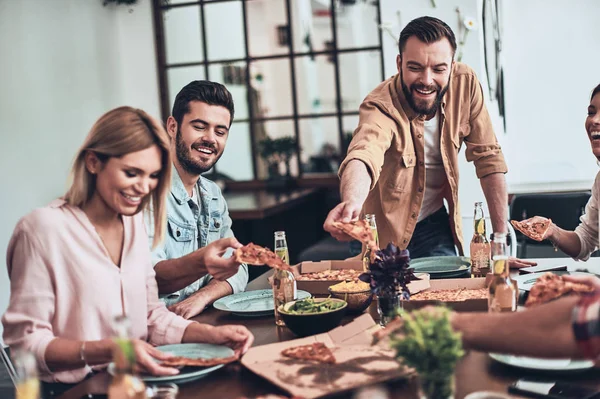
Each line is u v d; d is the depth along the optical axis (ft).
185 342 5.26
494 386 4.07
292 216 17.47
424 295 5.84
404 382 4.16
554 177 18.29
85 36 16.88
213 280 7.06
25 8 14.82
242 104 18.70
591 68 17.87
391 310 5.33
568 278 4.59
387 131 8.16
